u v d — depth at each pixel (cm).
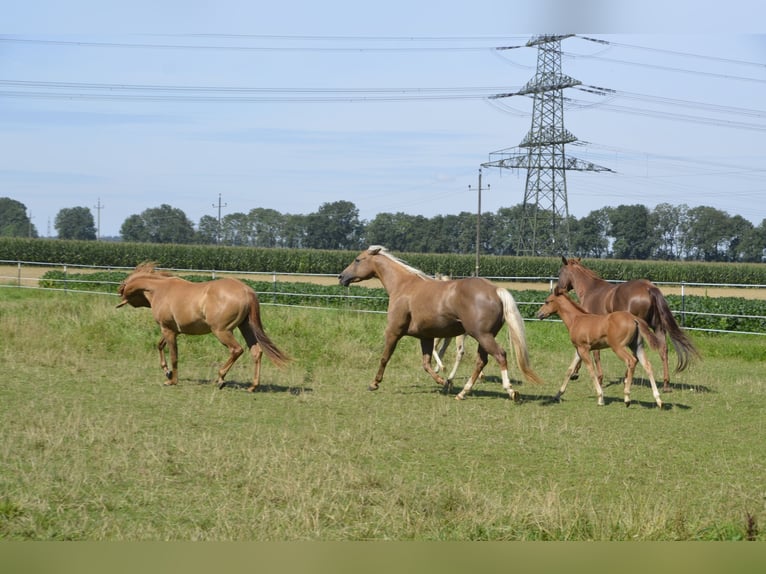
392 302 1183
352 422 951
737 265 6391
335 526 577
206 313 1134
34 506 586
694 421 1014
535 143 6209
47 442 775
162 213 12056
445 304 1119
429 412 1031
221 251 6122
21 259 5853
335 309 2289
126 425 880
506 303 1082
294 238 11475
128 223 11950
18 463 707
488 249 11088
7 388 1102
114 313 1789
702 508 638
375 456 782
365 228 11238
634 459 802
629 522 570
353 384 1259
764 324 2106
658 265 6131
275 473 686
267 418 958
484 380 1353
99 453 755
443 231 11088
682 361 1248
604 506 636
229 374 1325
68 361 1373
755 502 656
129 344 1537
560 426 955
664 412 1073
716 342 1873
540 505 603
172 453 766
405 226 11169
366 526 573
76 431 826
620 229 10669
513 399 1102
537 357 1644
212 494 641
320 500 615
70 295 2662
